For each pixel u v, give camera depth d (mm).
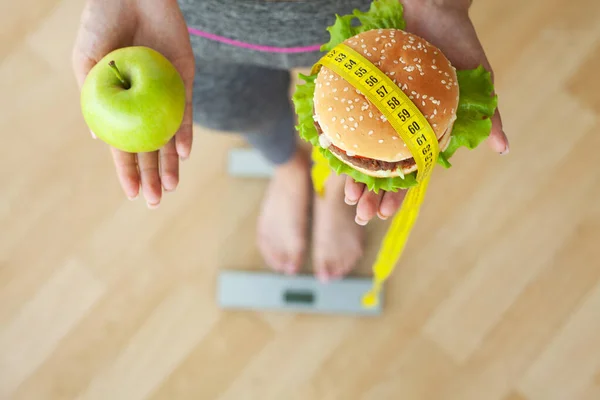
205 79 1220
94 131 1020
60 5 2010
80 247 1915
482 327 1844
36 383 1841
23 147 1968
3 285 1895
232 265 1910
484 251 1883
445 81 966
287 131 1553
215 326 1874
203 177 1956
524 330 1833
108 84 979
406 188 1084
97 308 1885
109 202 1939
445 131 996
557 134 1915
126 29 1051
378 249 1884
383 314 1869
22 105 1989
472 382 1817
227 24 1057
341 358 1848
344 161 1053
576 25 1943
